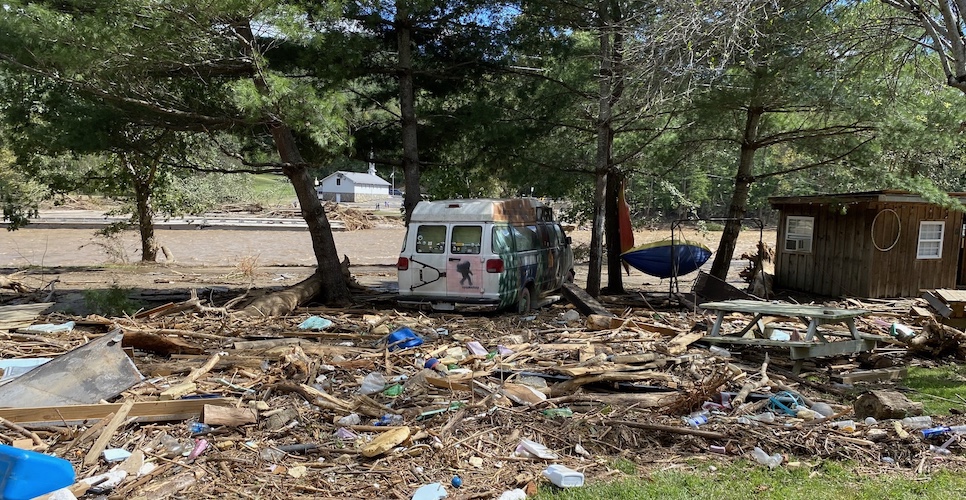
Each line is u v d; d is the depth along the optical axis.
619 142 15.42
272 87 9.78
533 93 14.75
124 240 33.66
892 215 14.13
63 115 11.16
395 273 20.25
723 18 8.58
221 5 9.19
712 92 12.18
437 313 11.23
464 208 11.10
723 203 43.34
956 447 5.08
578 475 4.39
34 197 21.91
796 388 6.92
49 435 5.05
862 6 11.12
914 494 4.32
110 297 10.91
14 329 8.71
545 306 12.80
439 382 6.43
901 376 7.48
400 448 4.91
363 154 15.12
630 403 6.07
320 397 5.89
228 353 7.36
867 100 11.02
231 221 46.84
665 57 9.01
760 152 25.50
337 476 4.50
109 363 6.12
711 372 7.12
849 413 5.92
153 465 4.57
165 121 11.70
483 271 10.81
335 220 53.94
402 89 13.98
